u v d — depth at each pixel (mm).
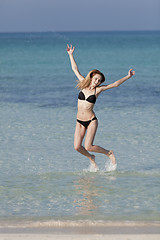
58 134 14953
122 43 140875
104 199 8336
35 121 17391
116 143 13555
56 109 20578
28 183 9484
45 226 6777
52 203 8094
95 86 10148
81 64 56406
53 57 69375
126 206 7910
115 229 6605
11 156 11977
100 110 20203
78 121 10406
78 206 7922
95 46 117000
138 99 23984
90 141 10352
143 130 15484
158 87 30172
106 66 52875
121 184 9406
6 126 16281
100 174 10312
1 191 8867
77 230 6547
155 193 8727
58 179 9836
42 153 12359
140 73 42719
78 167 10961
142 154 12258
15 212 7586
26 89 29359
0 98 24516
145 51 86625
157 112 19375
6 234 6258
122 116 18469
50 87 30641
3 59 64812
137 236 6141
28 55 74500
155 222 7008
